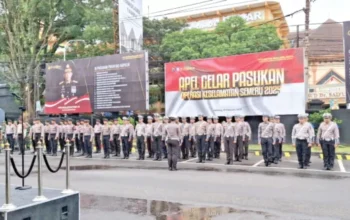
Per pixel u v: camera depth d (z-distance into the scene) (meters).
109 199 8.73
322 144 12.95
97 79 22.42
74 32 32.62
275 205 7.85
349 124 17.83
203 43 30.00
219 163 15.16
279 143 14.73
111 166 14.80
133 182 10.97
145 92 20.75
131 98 21.22
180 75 20.62
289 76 17.53
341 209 7.48
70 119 21.42
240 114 18.81
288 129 18.89
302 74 17.22
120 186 10.39
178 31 32.25
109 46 30.47
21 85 30.78
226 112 19.22
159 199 8.62
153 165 14.88
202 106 19.94
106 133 18.25
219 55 28.14
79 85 23.17
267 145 14.21
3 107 33.25
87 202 8.45
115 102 21.77
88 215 7.30
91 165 15.25
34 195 5.82
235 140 15.34
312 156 16.39
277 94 17.86
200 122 16.11
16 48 31.31
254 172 12.45
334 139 12.81
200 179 11.20
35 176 12.50
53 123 20.45
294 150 17.48
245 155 16.22
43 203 5.39
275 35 31.58
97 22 30.42
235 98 18.98
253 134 19.67
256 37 30.62
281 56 17.73
